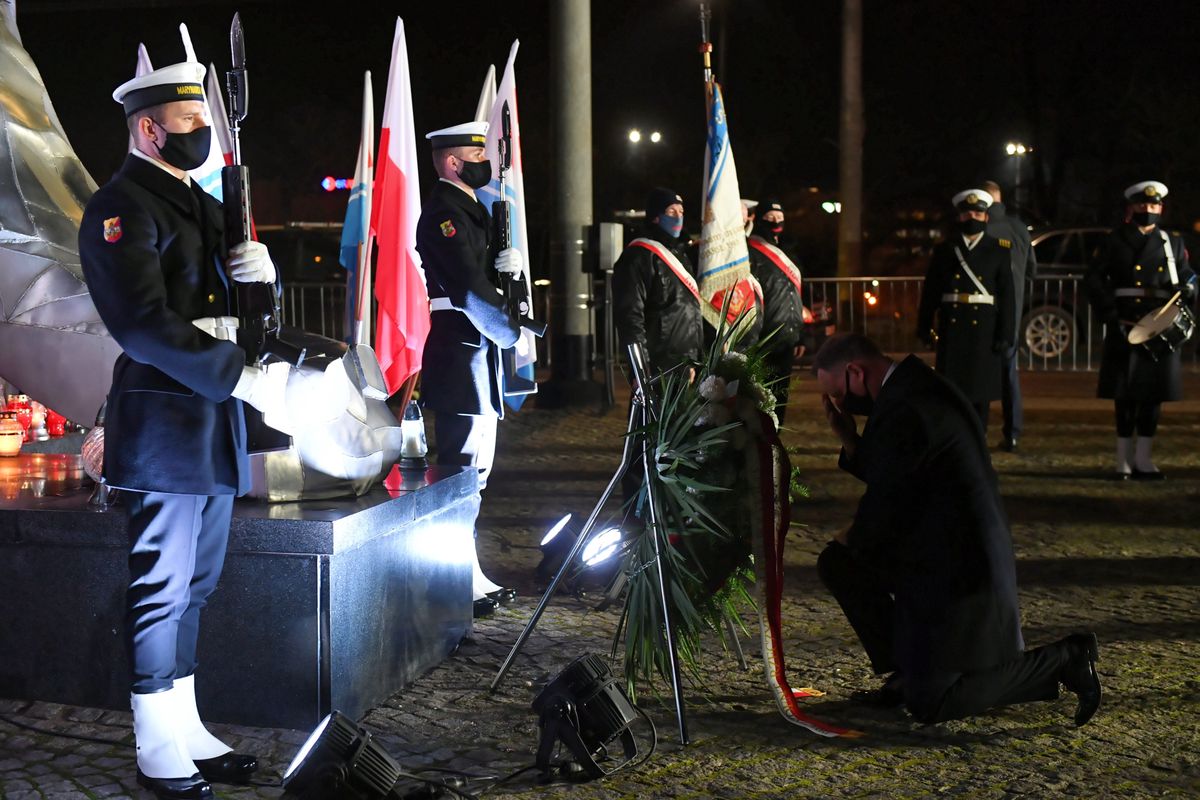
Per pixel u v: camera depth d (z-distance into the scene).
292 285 16.78
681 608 4.60
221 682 4.41
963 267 9.71
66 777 4.09
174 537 3.92
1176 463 9.95
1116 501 8.54
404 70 6.56
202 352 3.68
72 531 4.46
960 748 4.36
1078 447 10.68
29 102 5.59
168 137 3.78
